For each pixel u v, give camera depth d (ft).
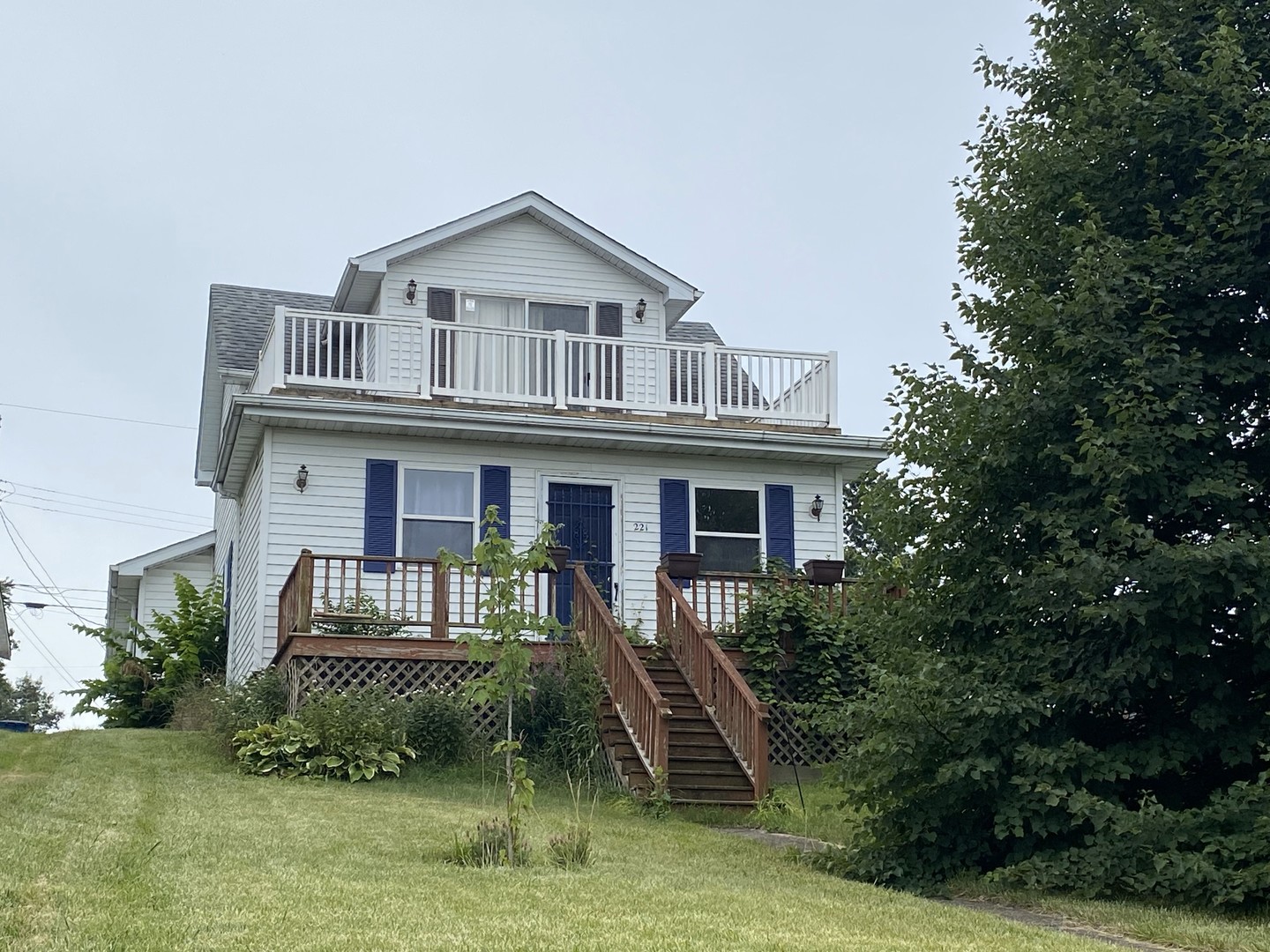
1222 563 28.60
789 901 27.14
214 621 87.61
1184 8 34.35
